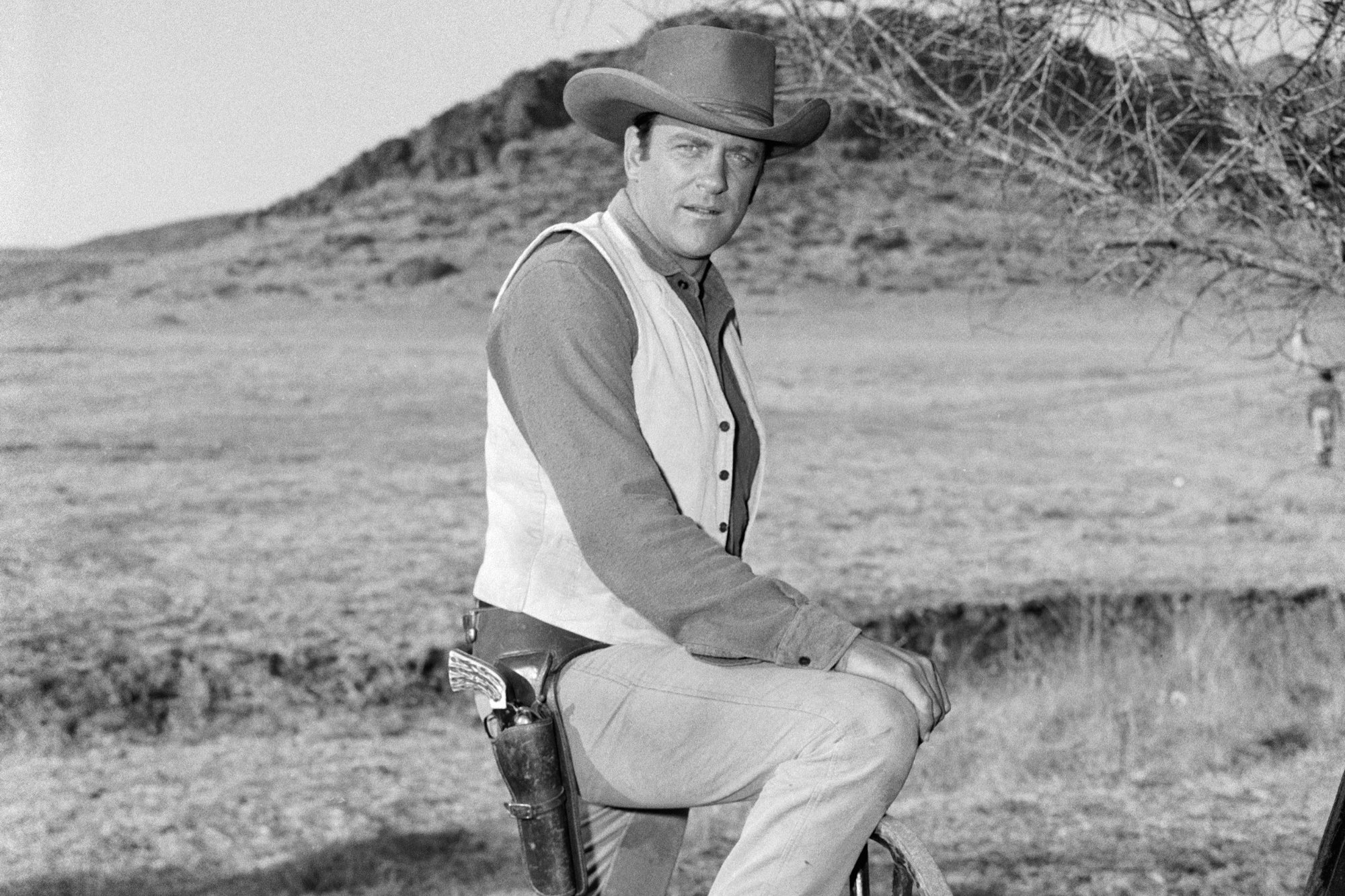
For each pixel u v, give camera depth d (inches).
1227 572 457.1
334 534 472.1
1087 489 545.6
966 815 260.1
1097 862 228.2
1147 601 433.7
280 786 308.5
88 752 335.3
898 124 201.6
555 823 84.0
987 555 475.2
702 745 81.1
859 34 193.9
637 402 86.2
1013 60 183.2
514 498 89.0
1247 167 177.2
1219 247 187.2
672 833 98.7
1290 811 257.3
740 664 81.2
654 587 79.1
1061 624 418.6
